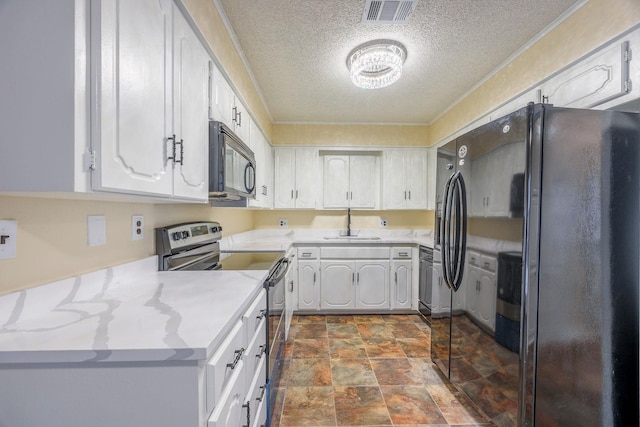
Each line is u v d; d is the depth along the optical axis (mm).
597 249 1266
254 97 2529
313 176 3596
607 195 1267
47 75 686
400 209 3645
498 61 2227
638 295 1278
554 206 1238
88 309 942
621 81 1363
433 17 1744
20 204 833
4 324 790
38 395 695
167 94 1045
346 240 3348
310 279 3258
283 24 1812
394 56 2039
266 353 1489
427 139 3672
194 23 1238
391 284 3279
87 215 1066
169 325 819
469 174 1654
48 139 688
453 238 1795
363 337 2672
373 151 3754
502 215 1395
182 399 707
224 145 1455
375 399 1786
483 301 1541
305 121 3600
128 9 830
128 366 702
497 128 1428
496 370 1444
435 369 2121
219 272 1477
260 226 3785
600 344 1273
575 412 1270
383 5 1649
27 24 689
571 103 1646
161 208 1552
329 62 2262
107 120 746
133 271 1300
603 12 1454
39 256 889
